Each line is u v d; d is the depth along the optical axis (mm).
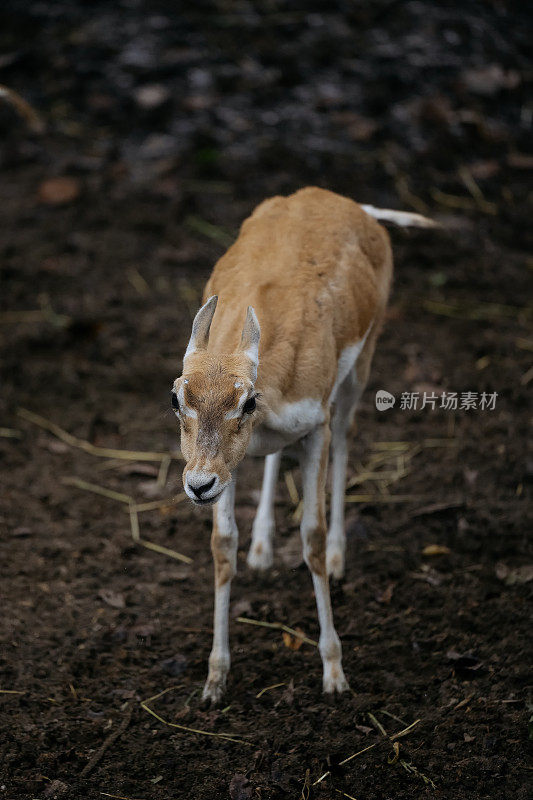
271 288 7219
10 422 10609
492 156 15477
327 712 7012
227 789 6262
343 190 14422
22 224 14062
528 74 17016
